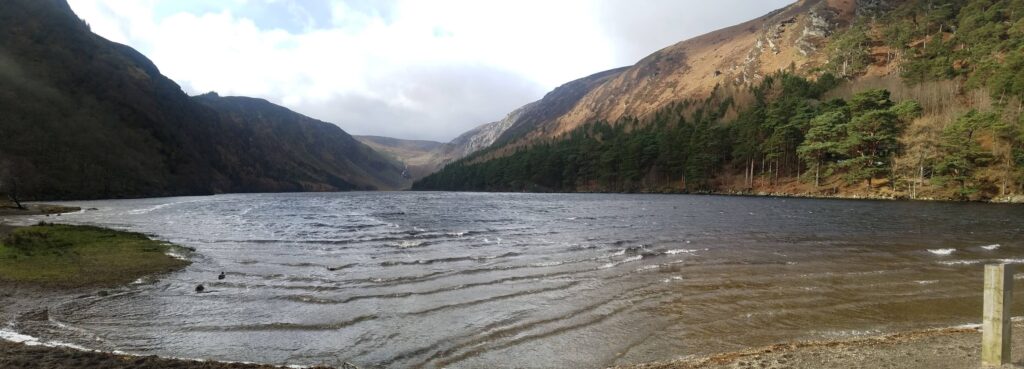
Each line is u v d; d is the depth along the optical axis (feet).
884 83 375.86
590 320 38.88
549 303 43.86
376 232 106.11
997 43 328.08
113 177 363.56
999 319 22.79
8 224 123.34
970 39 363.35
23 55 429.38
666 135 399.65
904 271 58.90
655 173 394.32
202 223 132.05
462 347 32.58
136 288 49.01
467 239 91.81
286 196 419.33
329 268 60.13
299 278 54.29
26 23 471.21
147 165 422.00
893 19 497.87
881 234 96.84
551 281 53.01
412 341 33.58
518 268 60.44
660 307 42.75
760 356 28.50
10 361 25.41
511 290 48.70
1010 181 204.95
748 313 41.01
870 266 62.28
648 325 37.76
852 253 72.90
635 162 402.52
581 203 234.99
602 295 46.88
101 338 33.37
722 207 186.50
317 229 113.60
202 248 79.61
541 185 501.15
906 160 244.42
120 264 60.54
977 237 91.35
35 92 380.37
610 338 34.71
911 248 77.82
